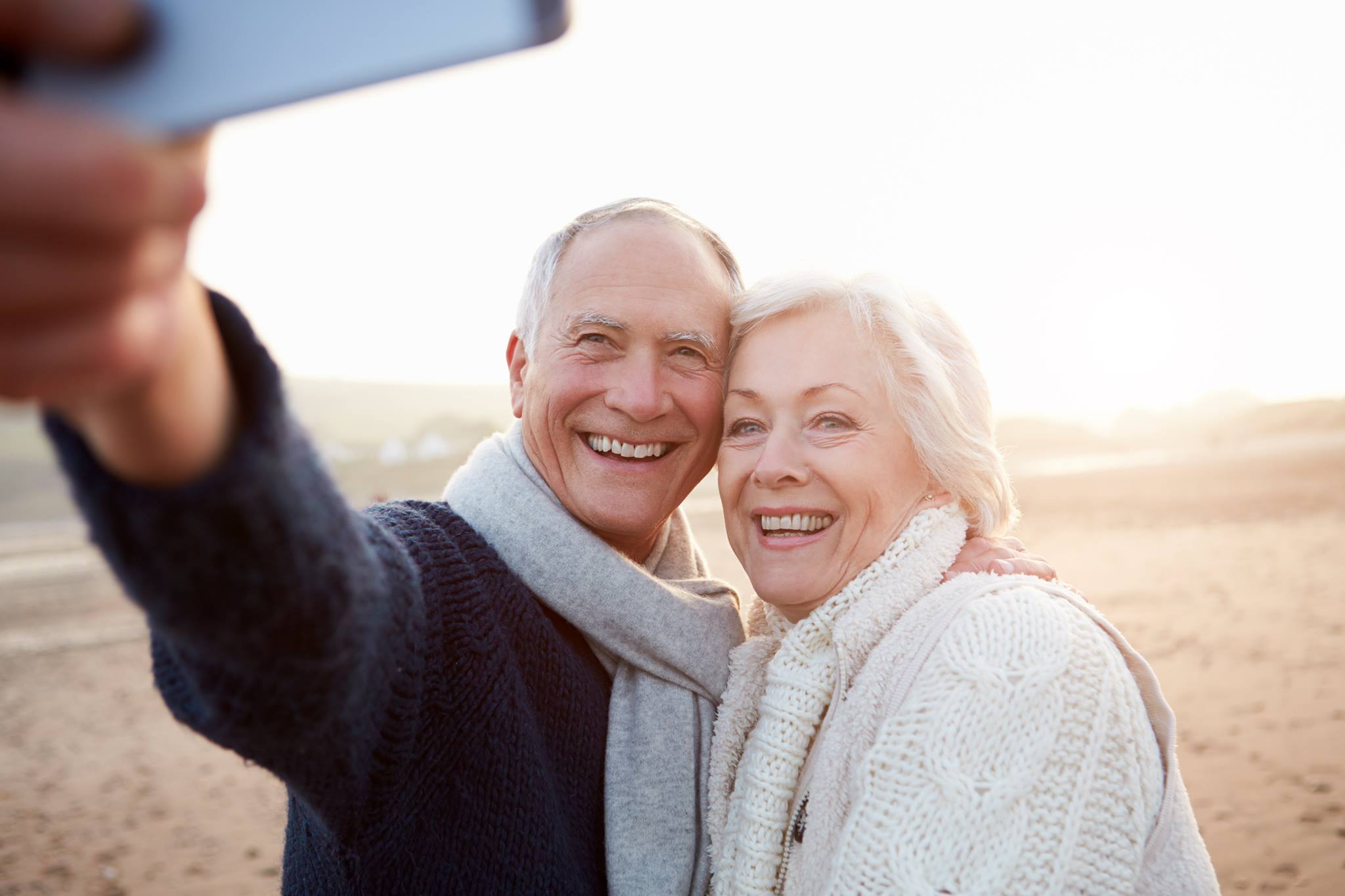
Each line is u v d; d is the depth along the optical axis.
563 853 1.55
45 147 0.44
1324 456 30.16
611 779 1.68
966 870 1.23
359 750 1.15
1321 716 6.71
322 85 0.50
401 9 0.50
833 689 1.61
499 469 1.88
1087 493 23.88
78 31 0.48
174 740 8.18
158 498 0.74
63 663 11.08
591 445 1.92
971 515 1.75
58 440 0.74
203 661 0.90
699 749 1.77
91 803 6.77
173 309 0.56
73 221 0.46
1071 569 13.27
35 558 21.22
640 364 1.87
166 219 0.52
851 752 1.45
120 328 0.53
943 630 1.45
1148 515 19.12
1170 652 8.68
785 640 1.71
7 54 0.49
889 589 1.59
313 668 0.91
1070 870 1.22
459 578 1.56
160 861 5.75
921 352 1.67
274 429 0.79
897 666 1.46
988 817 1.24
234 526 0.77
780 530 1.74
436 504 1.75
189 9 0.50
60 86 0.50
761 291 1.82
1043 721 1.29
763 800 1.59
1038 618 1.39
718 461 1.83
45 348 0.51
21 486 35.62
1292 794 5.45
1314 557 13.20
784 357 1.72
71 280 0.49
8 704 9.52
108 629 12.86
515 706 1.55
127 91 0.50
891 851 1.27
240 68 0.50
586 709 1.71
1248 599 10.71
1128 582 12.09
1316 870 4.56
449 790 1.44
